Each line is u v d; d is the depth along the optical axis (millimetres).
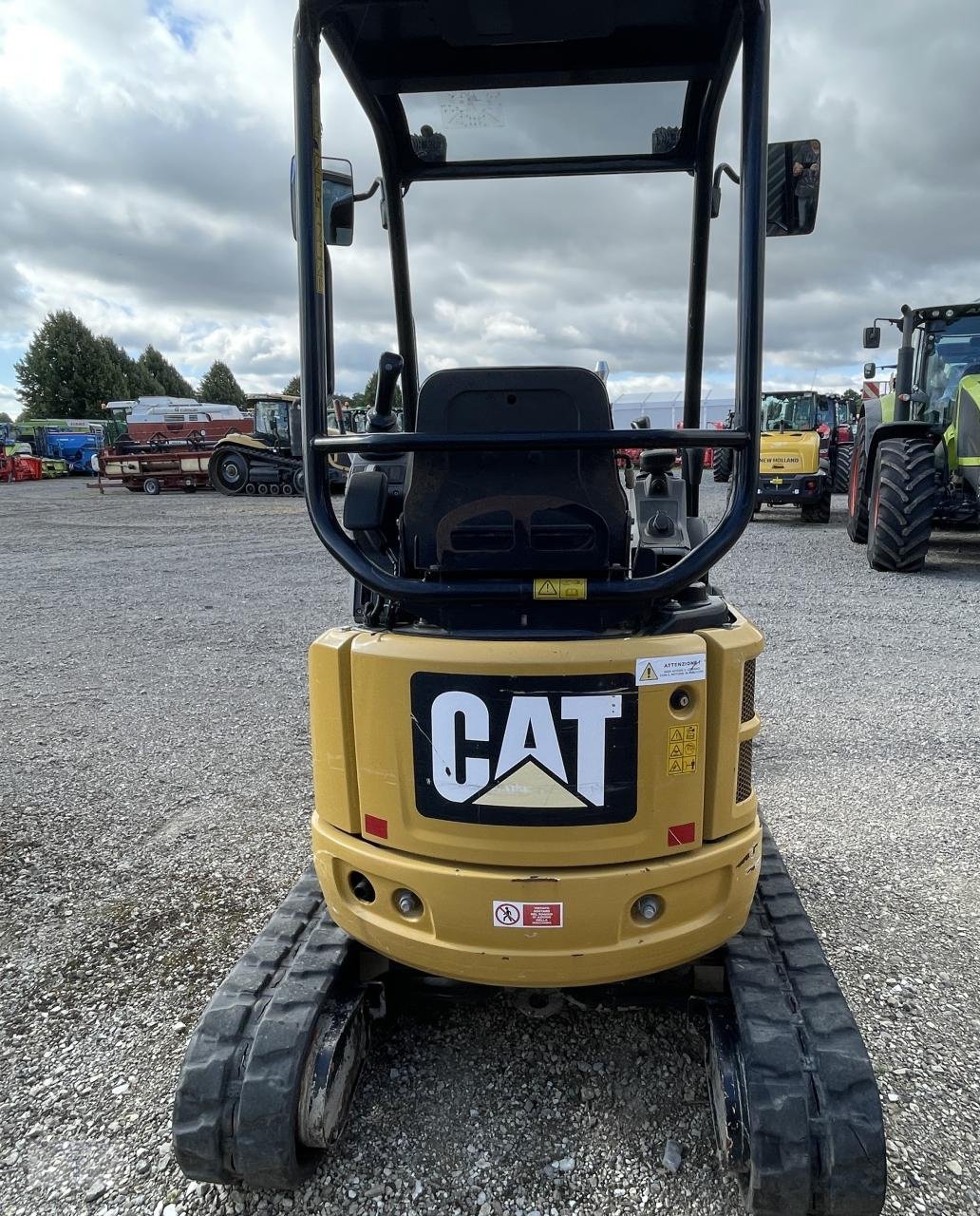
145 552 12219
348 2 2041
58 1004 2621
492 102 2619
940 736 4500
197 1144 1799
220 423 31969
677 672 1840
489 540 1952
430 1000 2463
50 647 6758
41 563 11172
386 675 1892
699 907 1961
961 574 8758
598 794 1848
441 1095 2264
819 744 4430
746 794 2100
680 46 2379
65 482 33500
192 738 4754
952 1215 1886
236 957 2832
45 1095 2277
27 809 3896
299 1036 1879
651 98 2586
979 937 2861
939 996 2578
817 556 10023
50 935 2967
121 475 24891
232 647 6711
